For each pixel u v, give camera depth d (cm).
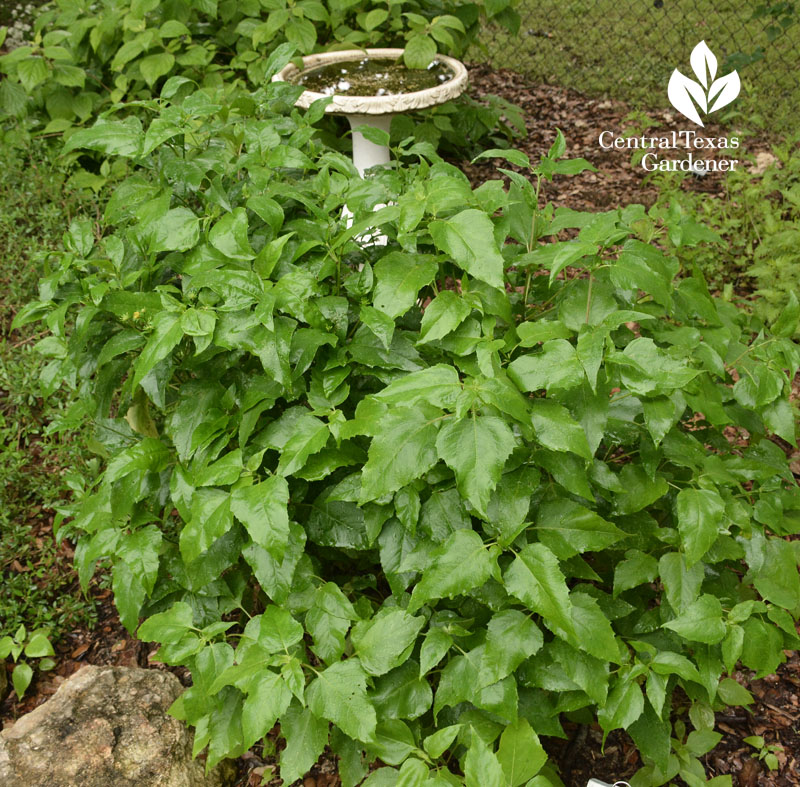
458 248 167
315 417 178
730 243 414
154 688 231
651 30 730
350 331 201
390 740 181
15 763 207
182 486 190
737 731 242
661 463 203
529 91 657
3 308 389
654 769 216
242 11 511
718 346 201
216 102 257
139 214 195
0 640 265
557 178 526
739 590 228
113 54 518
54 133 500
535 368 164
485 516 151
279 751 239
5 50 605
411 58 435
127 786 208
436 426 167
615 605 195
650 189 503
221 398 198
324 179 212
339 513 196
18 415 341
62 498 315
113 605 288
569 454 171
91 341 201
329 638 184
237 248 184
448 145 543
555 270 167
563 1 812
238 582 214
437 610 198
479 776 151
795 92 594
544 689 192
